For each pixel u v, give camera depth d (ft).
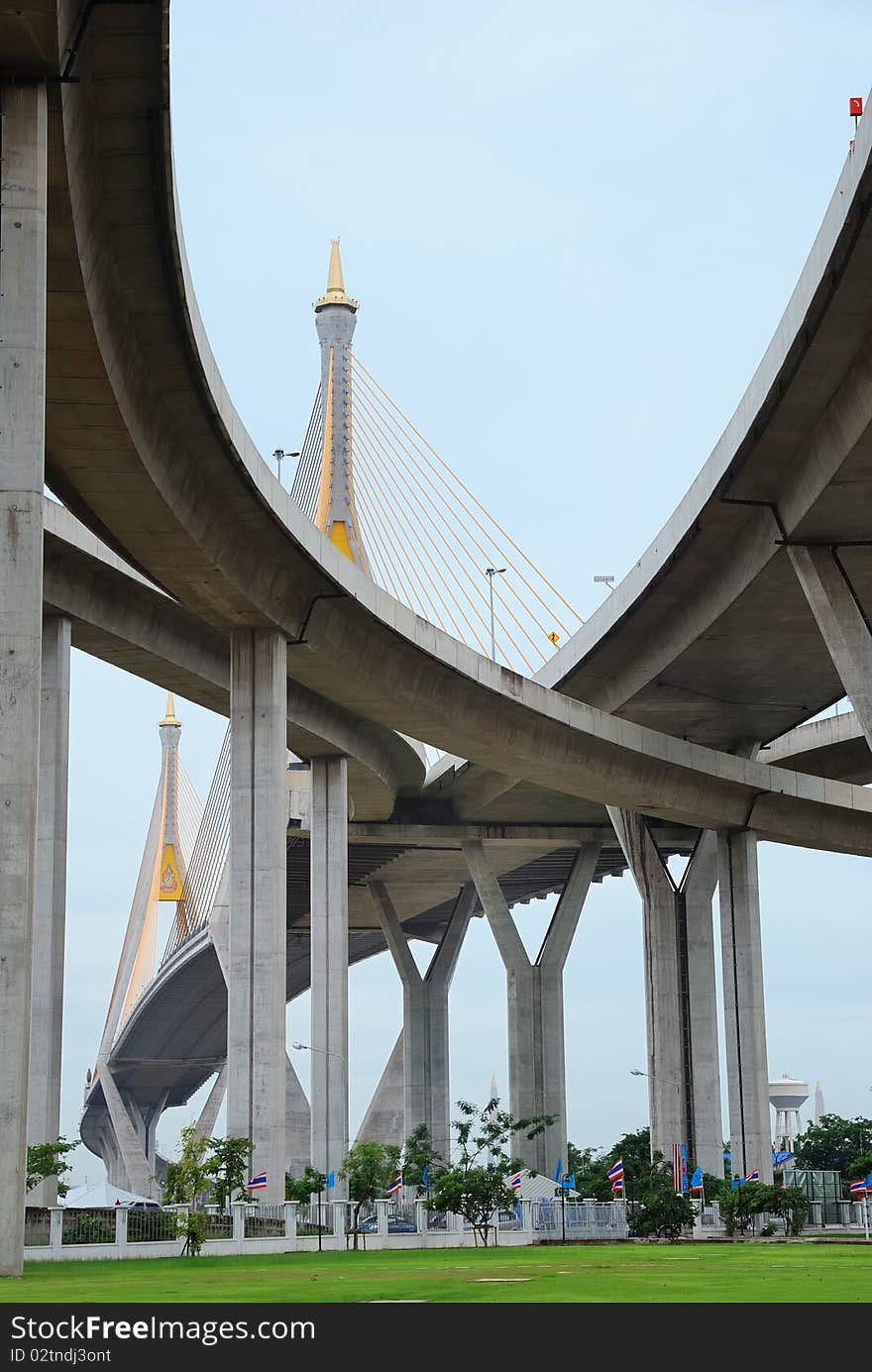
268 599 161.89
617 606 199.52
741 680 212.84
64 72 90.38
